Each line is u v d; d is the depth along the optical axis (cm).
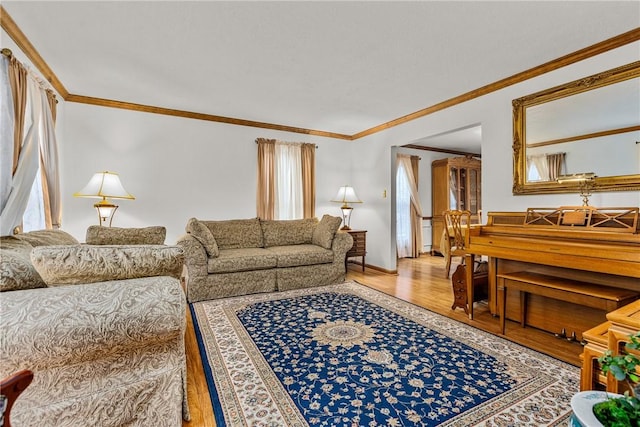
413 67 279
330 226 390
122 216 376
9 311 97
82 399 106
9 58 204
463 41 235
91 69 285
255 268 338
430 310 286
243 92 342
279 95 350
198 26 218
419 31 222
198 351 205
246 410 144
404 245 612
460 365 185
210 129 427
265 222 415
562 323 228
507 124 302
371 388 161
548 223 260
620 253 181
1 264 108
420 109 397
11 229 209
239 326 246
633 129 225
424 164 646
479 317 269
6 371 96
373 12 201
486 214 319
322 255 375
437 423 135
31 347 96
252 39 234
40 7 196
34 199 261
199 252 313
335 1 191
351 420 137
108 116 369
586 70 249
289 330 237
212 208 428
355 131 513
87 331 102
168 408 121
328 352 201
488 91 319
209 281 317
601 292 191
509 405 147
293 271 359
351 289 359
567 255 204
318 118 439
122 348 111
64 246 115
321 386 163
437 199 637
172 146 404
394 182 462
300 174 488
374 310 284
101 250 118
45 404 103
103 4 194
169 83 318
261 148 454
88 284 114
